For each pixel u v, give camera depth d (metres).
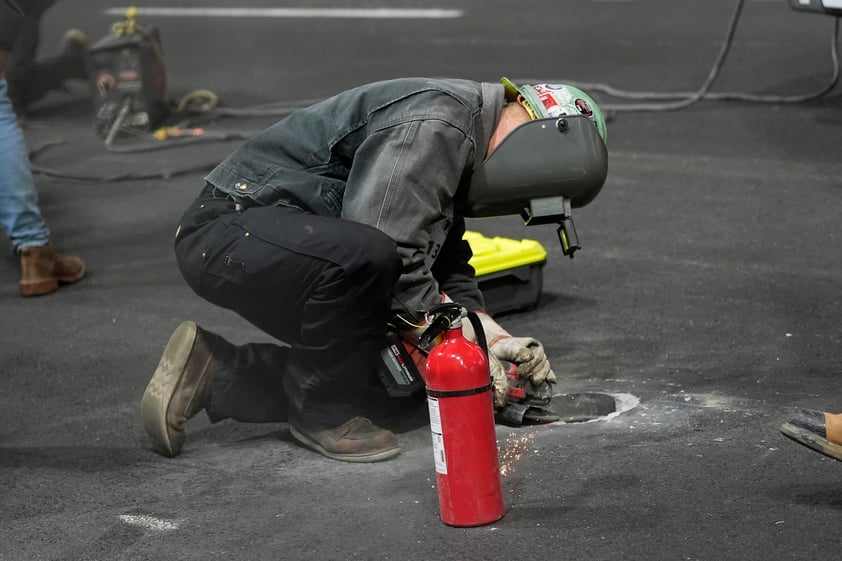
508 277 10.27
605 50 22.45
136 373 9.84
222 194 7.74
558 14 26.56
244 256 7.25
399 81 7.24
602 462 7.16
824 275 10.90
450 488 6.34
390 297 7.11
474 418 6.24
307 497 7.01
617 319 10.18
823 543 5.95
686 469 6.97
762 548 5.94
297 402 7.53
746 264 11.41
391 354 7.33
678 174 14.88
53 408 9.18
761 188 13.97
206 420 8.73
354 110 7.32
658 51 21.94
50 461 8.05
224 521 6.80
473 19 26.83
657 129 17.16
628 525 6.28
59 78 20.39
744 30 22.88
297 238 7.07
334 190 7.48
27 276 12.20
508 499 6.73
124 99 18.89
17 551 6.66
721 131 16.72
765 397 8.17
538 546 6.11
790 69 19.66
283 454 7.79
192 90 21.88
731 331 9.64
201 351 7.86
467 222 13.80
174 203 15.48
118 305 11.71
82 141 19.00
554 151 7.06
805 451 7.14
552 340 9.78
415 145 6.93
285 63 23.86
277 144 7.60
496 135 7.12
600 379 8.80
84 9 31.55
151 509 7.08
